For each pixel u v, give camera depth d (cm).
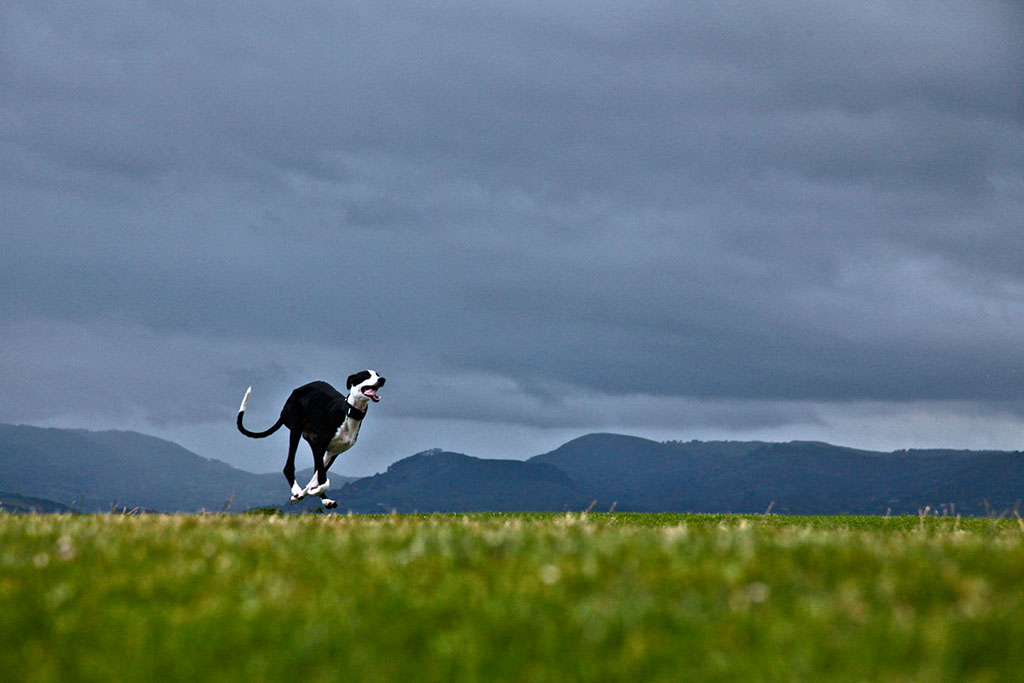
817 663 657
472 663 673
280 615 776
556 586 855
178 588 871
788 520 2628
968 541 1253
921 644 689
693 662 670
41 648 715
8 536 1261
